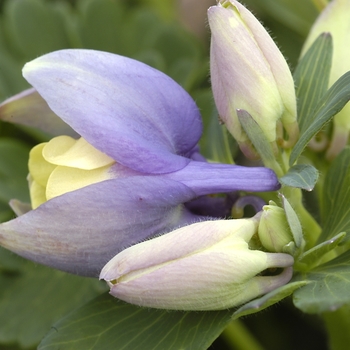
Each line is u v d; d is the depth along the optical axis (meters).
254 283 0.23
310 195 0.28
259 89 0.24
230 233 0.23
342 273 0.23
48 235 0.23
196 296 0.23
